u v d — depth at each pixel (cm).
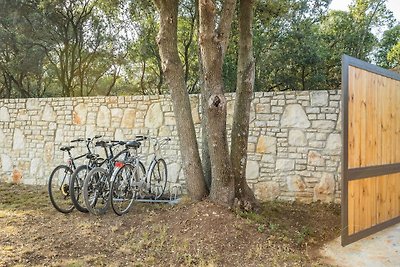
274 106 608
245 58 487
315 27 1519
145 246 380
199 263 343
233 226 413
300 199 587
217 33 438
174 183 661
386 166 445
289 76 1356
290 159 596
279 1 653
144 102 692
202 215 433
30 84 1477
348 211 386
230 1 439
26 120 780
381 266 352
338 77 1480
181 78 504
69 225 444
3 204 564
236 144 489
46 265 326
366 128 408
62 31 1270
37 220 467
